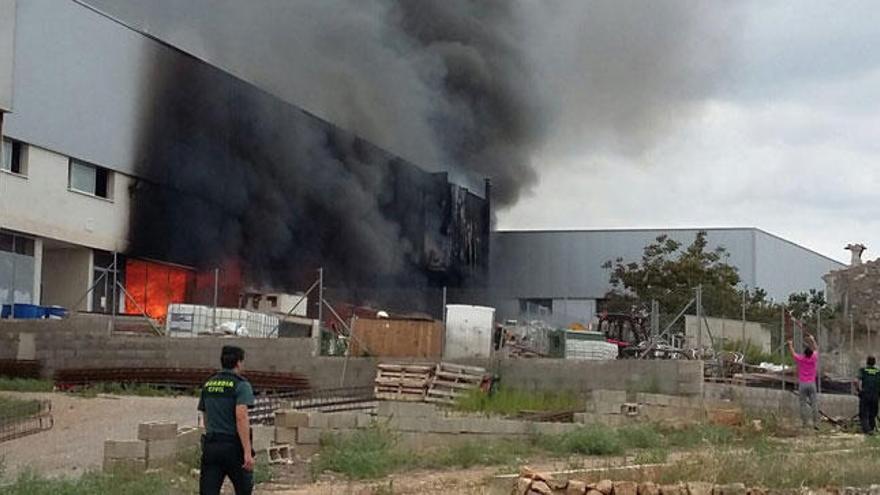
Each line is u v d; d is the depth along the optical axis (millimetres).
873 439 20375
